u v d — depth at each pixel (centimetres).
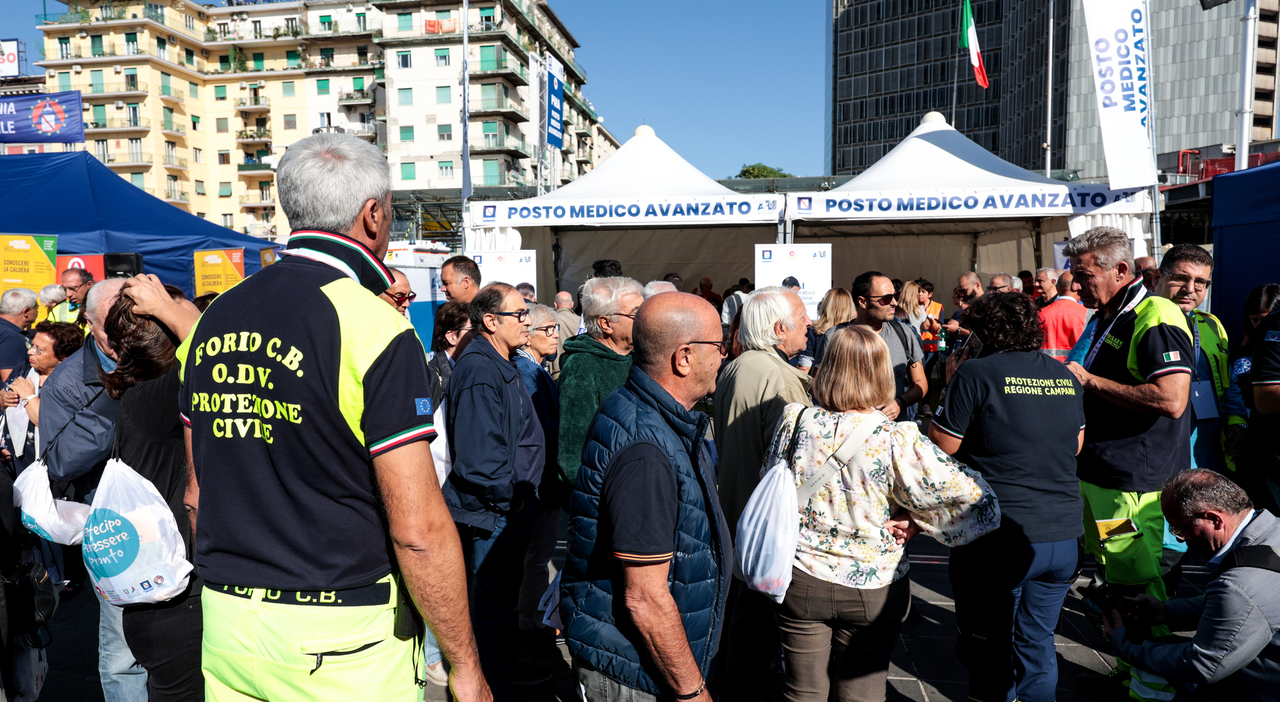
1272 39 4678
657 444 166
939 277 1353
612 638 169
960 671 322
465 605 139
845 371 217
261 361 133
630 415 171
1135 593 288
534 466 304
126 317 201
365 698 137
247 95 6844
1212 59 4734
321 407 131
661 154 1066
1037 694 252
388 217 154
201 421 140
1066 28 4969
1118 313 297
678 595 168
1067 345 448
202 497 141
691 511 169
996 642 250
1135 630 244
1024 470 243
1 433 383
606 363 312
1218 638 203
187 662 203
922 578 430
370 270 147
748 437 274
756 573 211
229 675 139
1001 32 7000
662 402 172
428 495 133
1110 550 291
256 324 135
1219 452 384
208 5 6969
